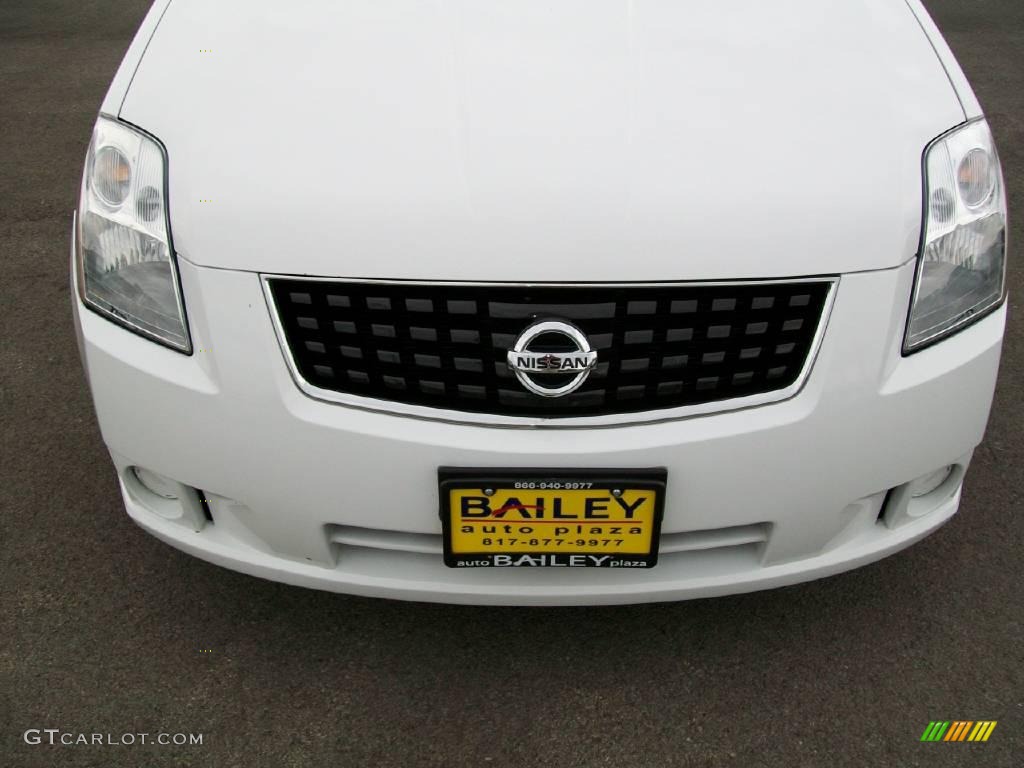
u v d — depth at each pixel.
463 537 1.64
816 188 1.56
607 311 1.51
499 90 1.71
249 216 1.54
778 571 1.79
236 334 1.56
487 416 1.57
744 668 2.00
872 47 1.89
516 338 1.52
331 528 1.72
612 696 1.94
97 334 1.70
